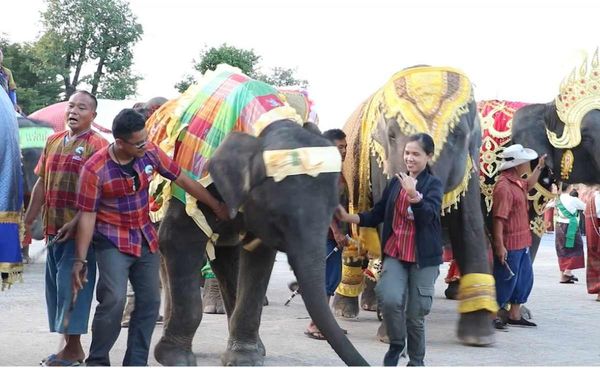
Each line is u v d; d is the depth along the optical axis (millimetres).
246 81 5484
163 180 5418
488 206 8320
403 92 6391
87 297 5117
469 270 6512
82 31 33344
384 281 4980
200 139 5344
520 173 7598
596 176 8594
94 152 5234
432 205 4906
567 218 11766
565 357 6031
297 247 4422
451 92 6367
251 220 4711
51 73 33531
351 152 7160
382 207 5180
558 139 8398
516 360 5887
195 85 5898
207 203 5016
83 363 5320
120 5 33969
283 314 8289
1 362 5332
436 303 9570
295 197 4461
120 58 34094
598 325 7715
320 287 4352
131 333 4801
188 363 5379
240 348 5535
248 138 4781
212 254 5500
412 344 5051
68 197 5188
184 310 5328
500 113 8625
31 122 10758
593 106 8461
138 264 4801
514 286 7434
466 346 6496
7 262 5320
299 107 7293
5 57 35781
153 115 6348
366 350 6199
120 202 4684
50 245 5180
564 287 11305
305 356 5957
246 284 5496
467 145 6348
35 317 7277
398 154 6168
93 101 5324
